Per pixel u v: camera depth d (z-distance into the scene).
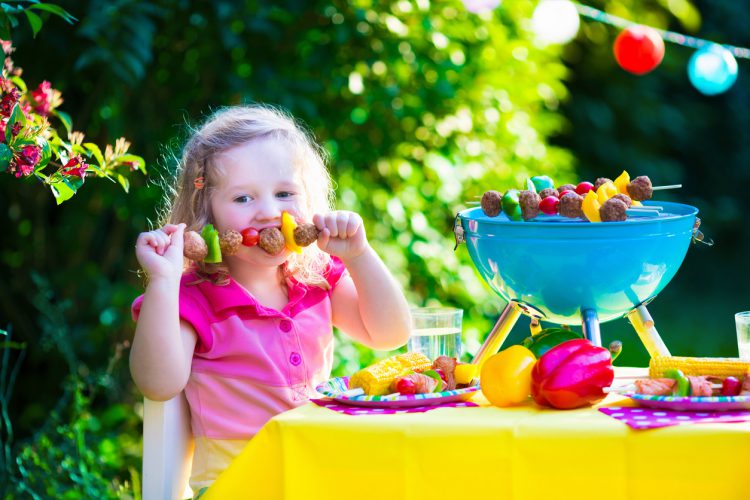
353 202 4.43
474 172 4.92
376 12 4.47
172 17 4.21
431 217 4.84
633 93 8.95
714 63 3.66
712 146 9.61
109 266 4.77
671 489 1.68
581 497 1.72
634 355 6.35
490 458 1.75
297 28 4.43
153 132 4.47
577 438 1.72
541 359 1.89
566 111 8.66
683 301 7.97
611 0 7.51
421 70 4.70
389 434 1.79
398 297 2.36
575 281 2.04
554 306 2.10
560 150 5.79
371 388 1.97
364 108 4.63
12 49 2.71
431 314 2.29
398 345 2.43
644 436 1.69
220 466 2.21
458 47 4.82
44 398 4.47
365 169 4.76
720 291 8.24
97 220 4.71
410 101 4.68
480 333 4.76
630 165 8.82
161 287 2.07
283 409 2.26
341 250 2.27
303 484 1.82
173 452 2.16
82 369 4.47
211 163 2.29
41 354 4.49
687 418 1.74
